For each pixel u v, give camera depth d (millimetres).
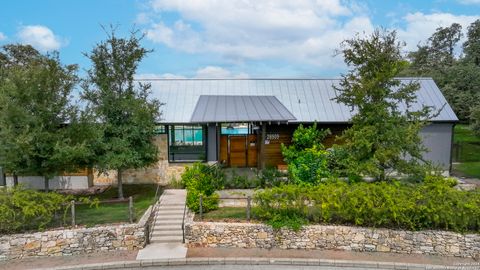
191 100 22922
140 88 19125
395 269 12219
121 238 13492
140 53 17625
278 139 22375
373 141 14938
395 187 14062
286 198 13727
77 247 13211
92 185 21141
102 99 17109
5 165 14703
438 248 13039
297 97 23594
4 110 13922
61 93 15516
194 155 21953
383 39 15156
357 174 15133
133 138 17406
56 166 15352
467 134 37062
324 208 13328
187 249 13547
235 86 24719
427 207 12961
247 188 18344
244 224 13766
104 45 17109
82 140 15570
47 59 15266
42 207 13141
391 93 15445
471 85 33969
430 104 22109
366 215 13430
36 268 12070
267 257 12828
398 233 13219
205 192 16094
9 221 12938
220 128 22797
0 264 12391
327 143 22047
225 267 12359
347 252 13273
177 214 15484
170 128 22047
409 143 14859
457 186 19156
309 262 12500
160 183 21422
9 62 32875
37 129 14289
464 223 12859
